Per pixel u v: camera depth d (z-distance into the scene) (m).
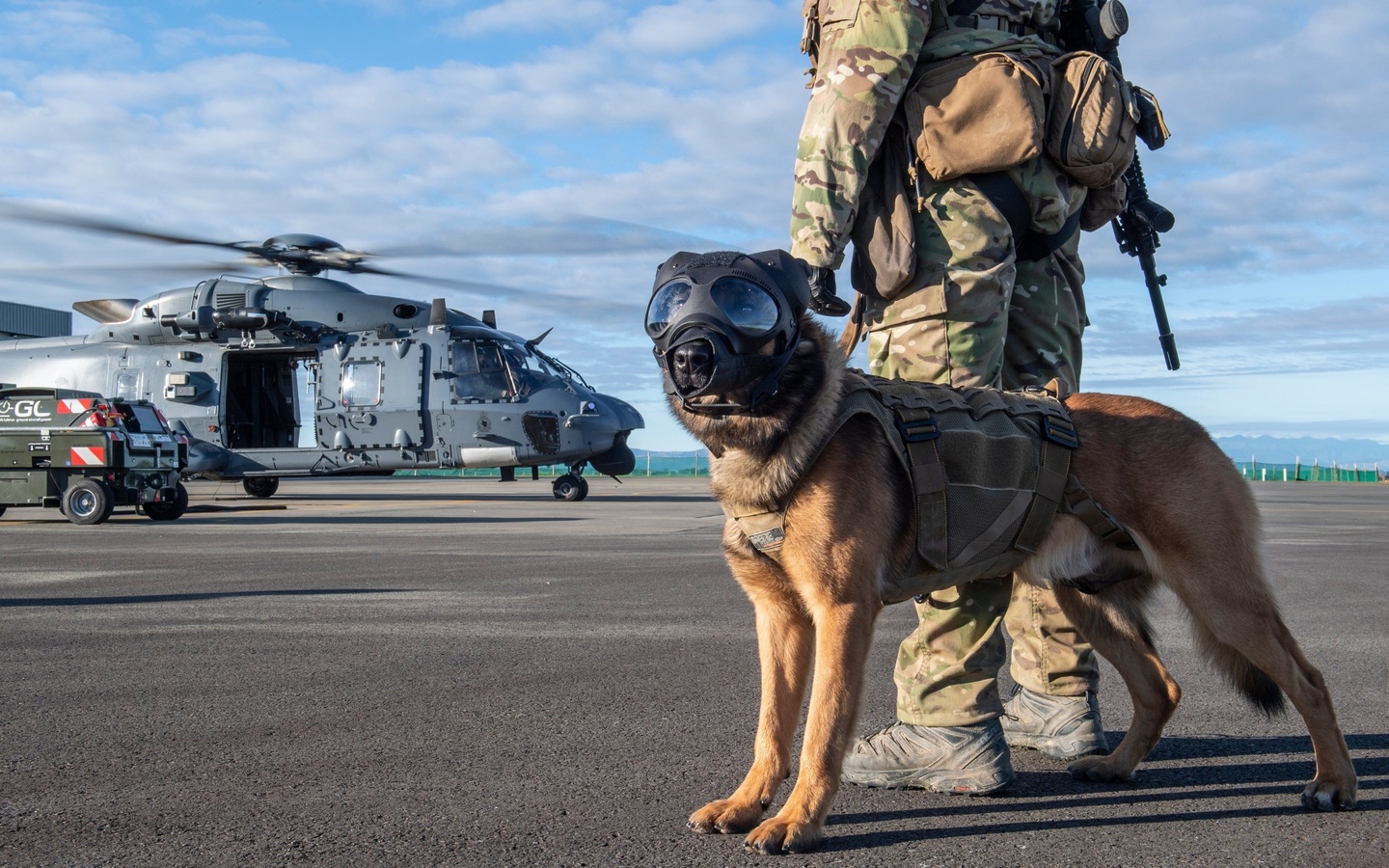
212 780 3.03
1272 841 2.56
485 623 5.83
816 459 2.66
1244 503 3.05
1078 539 3.11
